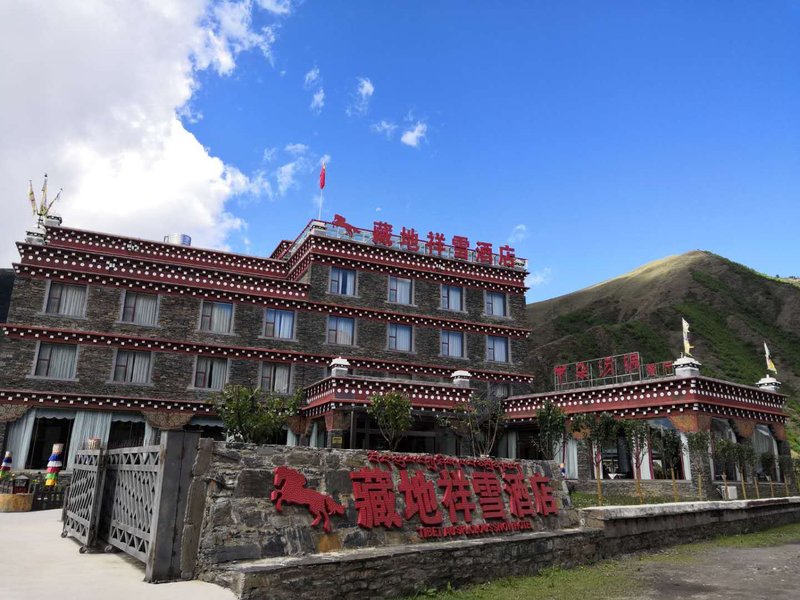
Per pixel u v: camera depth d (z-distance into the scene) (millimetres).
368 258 39156
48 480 22188
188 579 9648
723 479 27469
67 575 9914
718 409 28766
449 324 40500
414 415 32188
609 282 142750
